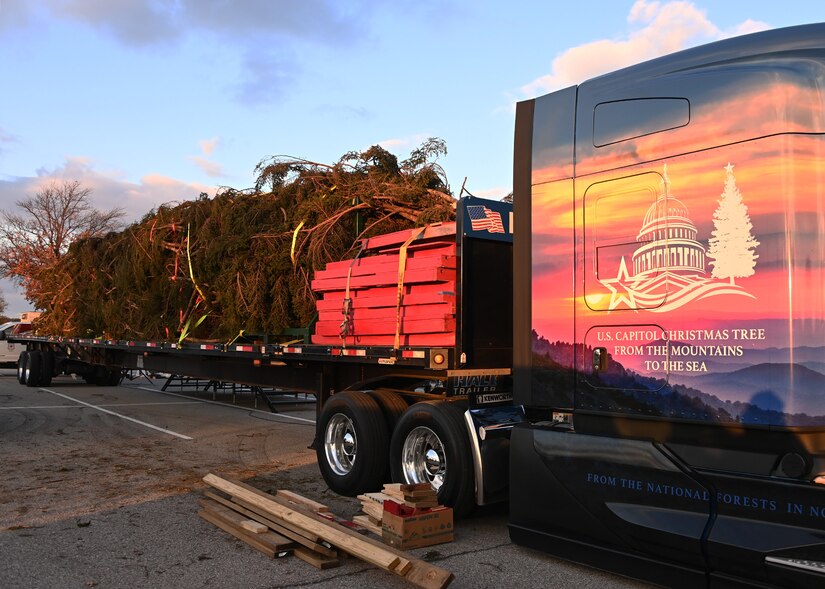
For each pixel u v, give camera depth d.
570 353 4.75
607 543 4.48
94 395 16.98
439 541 5.30
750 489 3.84
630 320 4.44
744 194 4.00
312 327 8.09
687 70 4.33
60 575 4.49
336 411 6.91
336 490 6.86
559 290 4.83
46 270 16.88
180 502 6.43
